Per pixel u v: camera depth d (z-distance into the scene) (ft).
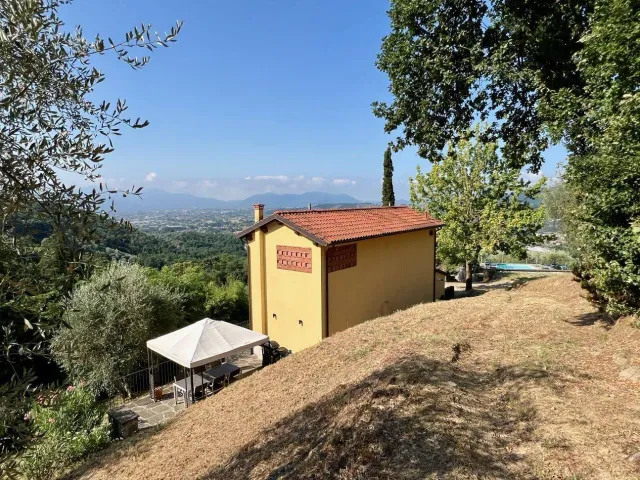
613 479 9.84
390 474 11.05
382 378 18.79
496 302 34.53
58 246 7.52
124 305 38.47
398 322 32.01
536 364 18.15
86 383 33.22
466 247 61.36
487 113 31.30
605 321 22.58
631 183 15.56
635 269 16.29
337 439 13.83
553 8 24.18
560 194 70.13
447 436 12.55
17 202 6.98
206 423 23.11
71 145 7.90
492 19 27.17
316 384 23.54
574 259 24.23
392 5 30.45
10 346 7.64
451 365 19.48
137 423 27.50
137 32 8.63
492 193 60.75
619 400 13.82
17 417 7.60
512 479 10.36
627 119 14.10
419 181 67.05
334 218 45.29
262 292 43.75
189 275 61.52
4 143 7.41
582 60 17.46
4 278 6.87
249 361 42.09
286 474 13.25
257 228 43.52
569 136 18.88
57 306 7.86
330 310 39.24
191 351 30.58
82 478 20.33
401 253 49.52
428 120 31.73
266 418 20.71
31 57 7.54
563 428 12.46
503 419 13.87
